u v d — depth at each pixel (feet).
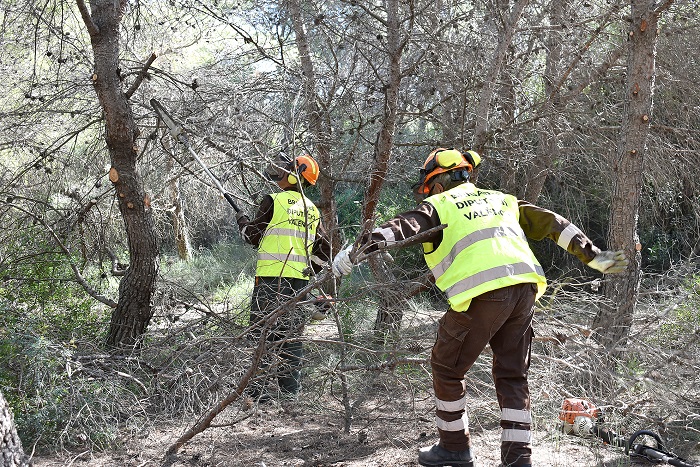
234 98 19.72
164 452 13.55
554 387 14.40
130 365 16.98
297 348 16.87
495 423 14.98
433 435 14.44
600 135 21.93
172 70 27.84
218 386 15.53
